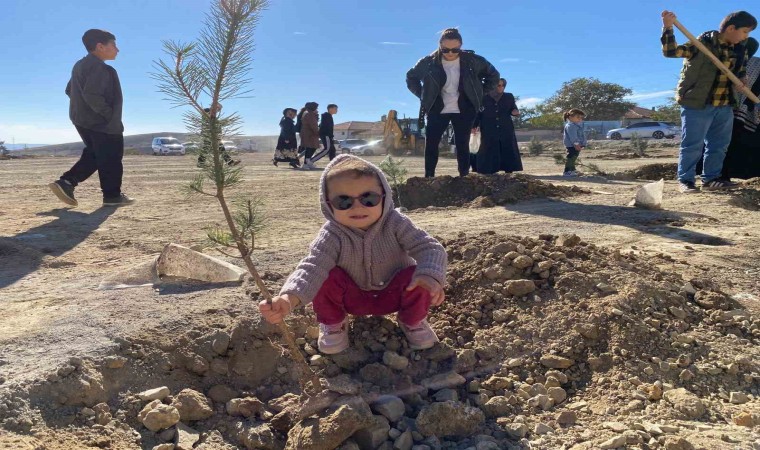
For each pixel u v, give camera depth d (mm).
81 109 6793
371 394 2303
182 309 2844
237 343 2533
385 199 2447
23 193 8812
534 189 7277
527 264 3061
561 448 2041
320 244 2400
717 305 2947
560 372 2475
